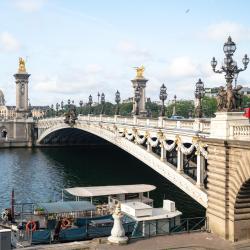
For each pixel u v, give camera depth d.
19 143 148.12
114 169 89.19
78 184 74.06
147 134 54.62
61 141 146.25
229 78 35.06
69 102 120.44
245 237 34.59
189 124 44.56
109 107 158.12
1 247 31.81
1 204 60.91
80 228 41.06
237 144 32.47
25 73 166.75
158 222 39.34
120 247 32.47
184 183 44.88
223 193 34.91
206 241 34.19
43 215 43.28
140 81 143.62
